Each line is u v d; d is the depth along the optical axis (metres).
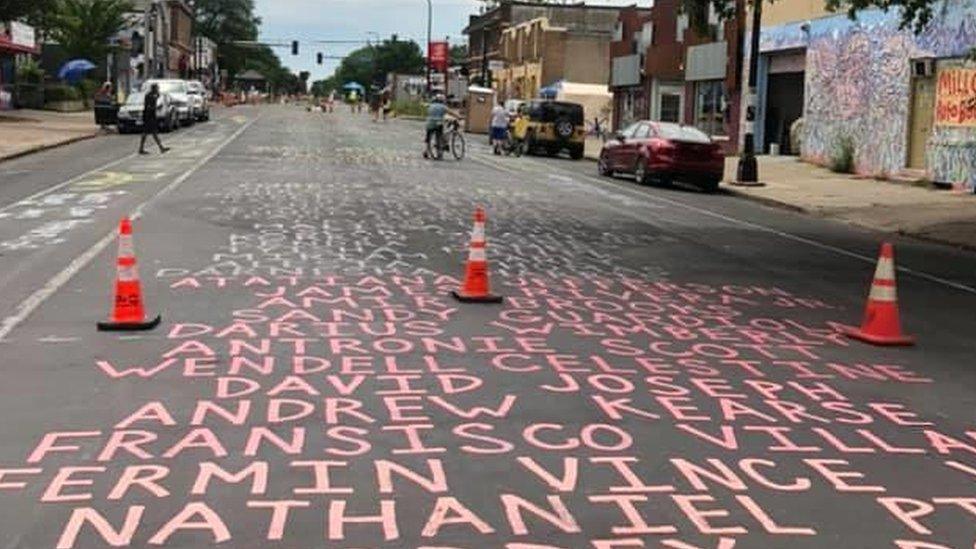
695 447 6.36
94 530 4.97
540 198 21.53
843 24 30.41
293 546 4.80
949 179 25.33
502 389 7.50
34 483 5.56
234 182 22.23
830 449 6.43
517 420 6.77
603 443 6.36
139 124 40.88
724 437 6.58
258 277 11.57
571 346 8.89
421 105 88.56
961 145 24.92
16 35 53.41
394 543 4.84
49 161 27.50
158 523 5.05
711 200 23.67
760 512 5.35
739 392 7.67
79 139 36.47
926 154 26.42
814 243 16.69
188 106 48.44
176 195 19.44
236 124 53.00
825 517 5.31
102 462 5.88
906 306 11.60
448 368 8.04
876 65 28.62
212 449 6.10
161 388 7.33
